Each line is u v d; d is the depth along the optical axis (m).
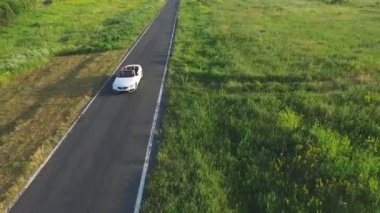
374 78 30.42
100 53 49.22
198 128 24.14
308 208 15.77
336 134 21.30
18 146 24.36
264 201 16.31
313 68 34.69
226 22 62.47
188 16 71.56
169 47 49.00
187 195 17.41
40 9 87.31
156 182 18.78
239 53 41.69
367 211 15.19
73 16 81.31
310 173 18.00
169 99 30.00
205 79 34.22
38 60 46.19
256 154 20.41
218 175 18.83
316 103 25.81
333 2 83.06
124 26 64.25
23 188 19.83
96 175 20.48
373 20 60.06
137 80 33.62
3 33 66.50
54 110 30.06
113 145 23.66
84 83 36.56
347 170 17.73
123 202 18.05
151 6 88.69
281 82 32.00
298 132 21.66
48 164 22.03
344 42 45.44
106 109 29.64
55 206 18.19
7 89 37.12
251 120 24.31
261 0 92.19
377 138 20.47
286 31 52.84
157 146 22.97
